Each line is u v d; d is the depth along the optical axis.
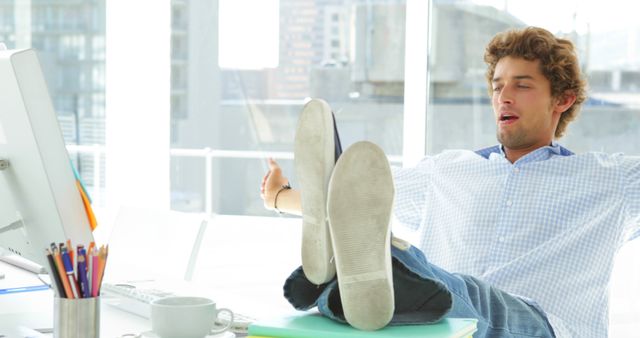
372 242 1.16
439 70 5.39
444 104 5.41
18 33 7.02
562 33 4.31
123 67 5.17
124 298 1.60
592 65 4.31
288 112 7.21
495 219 2.15
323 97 7.01
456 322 1.25
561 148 2.27
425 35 4.23
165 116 5.21
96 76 7.22
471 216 2.17
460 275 1.55
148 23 5.14
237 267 5.05
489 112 5.35
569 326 2.03
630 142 4.57
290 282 1.34
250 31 6.67
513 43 2.18
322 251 1.25
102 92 7.21
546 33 2.18
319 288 1.33
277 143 7.28
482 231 2.15
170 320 1.23
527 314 1.60
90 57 7.21
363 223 1.16
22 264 2.07
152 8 5.14
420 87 4.25
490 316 1.54
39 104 1.26
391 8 6.71
